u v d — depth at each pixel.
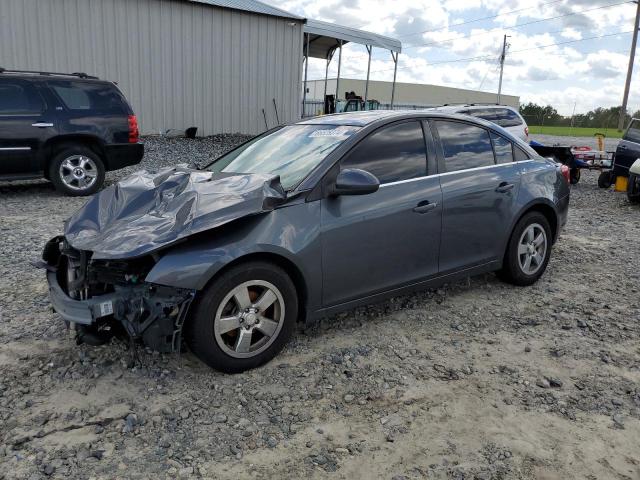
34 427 2.92
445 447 2.83
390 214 4.01
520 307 4.73
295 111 19.45
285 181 3.84
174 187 3.72
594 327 4.33
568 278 5.59
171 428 2.94
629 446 2.86
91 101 9.62
